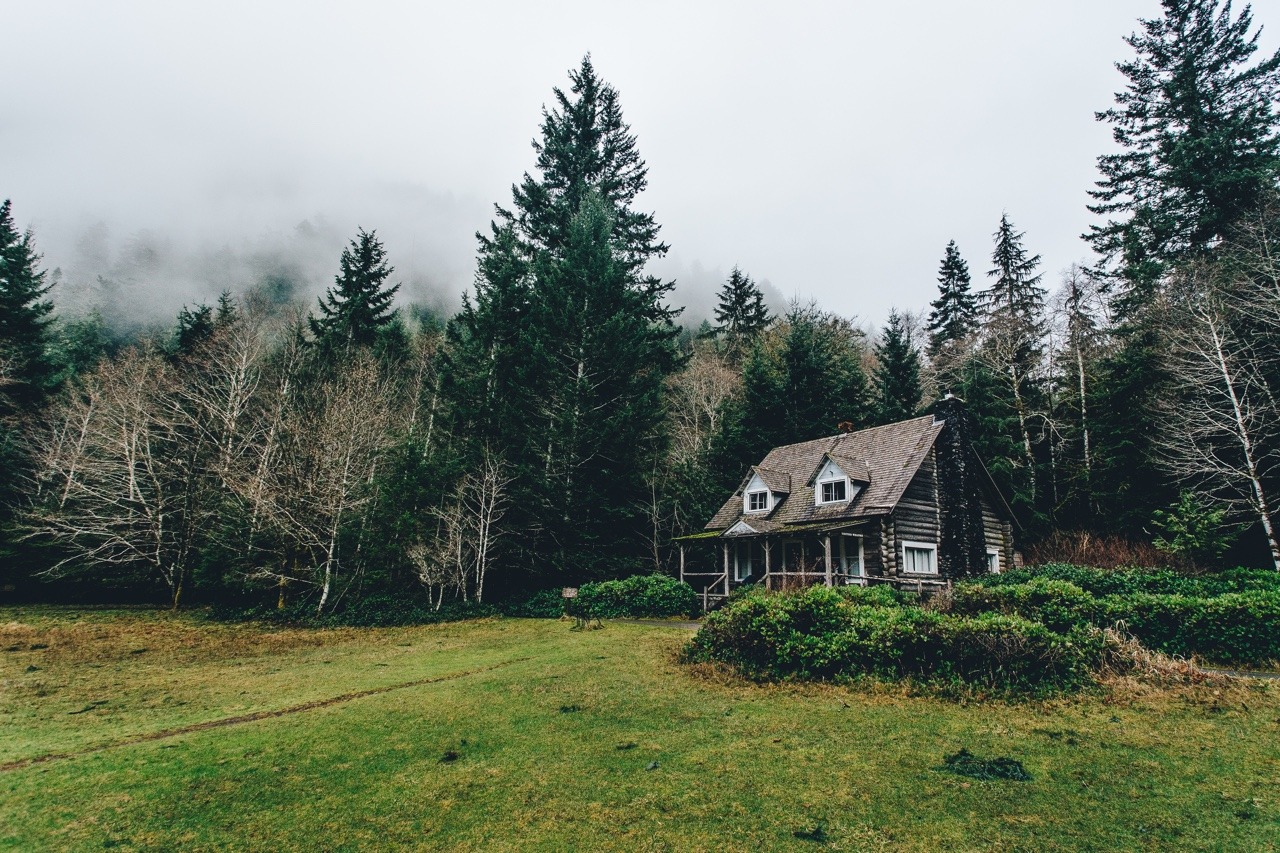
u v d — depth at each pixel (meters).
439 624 21.34
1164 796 5.72
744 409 36.81
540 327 29.77
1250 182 27.45
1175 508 23.72
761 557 26.53
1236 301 23.77
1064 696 8.88
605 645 14.69
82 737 7.98
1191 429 23.28
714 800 5.76
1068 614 11.25
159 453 30.73
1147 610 11.66
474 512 25.97
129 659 14.66
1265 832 5.00
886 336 40.28
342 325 39.06
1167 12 32.53
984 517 24.72
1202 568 20.98
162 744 7.55
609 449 27.91
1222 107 30.61
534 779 6.32
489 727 8.11
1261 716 7.96
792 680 10.26
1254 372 22.22
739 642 11.51
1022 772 6.30
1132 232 31.52
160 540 27.47
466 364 30.02
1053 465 30.70
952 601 12.30
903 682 9.57
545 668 11.98
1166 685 9.28
